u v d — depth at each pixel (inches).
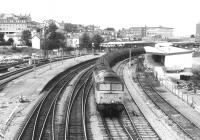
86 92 1381.6
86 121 914.7
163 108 1114.7
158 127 874.8
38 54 3759.8
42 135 775.7
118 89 958.4
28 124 867.4
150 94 1373.0
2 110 1024.2
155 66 2372.0
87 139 753.0
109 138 768.3
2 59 2881.4
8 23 6343.5
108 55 2310.5
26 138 755.4
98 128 850.1
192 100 1217.4
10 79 1686.8
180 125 898.1
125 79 1819.6
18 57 3169.3
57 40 4136.3
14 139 748.0
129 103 1180.5
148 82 1712.6
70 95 1315.2
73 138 761.6
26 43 4776.1
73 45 4702.3
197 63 2783.0
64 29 7047.2
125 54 3129.9
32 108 1064.8
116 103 957.8
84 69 2381.9
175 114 1030.4
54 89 1464.1
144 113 1031.0
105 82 953.5
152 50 2498.8
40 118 933.8
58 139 745.6
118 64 2640.3
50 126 853.2
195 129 863.7
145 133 815.7
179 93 1411.2
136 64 2714.1
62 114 987.3
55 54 3838.6
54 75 1845.5
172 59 2325.3
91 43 4443.9
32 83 1547.7
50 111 1022.4
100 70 1104.2
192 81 1755.7
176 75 2048.5
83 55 3774.6
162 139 772.6
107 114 986.7
